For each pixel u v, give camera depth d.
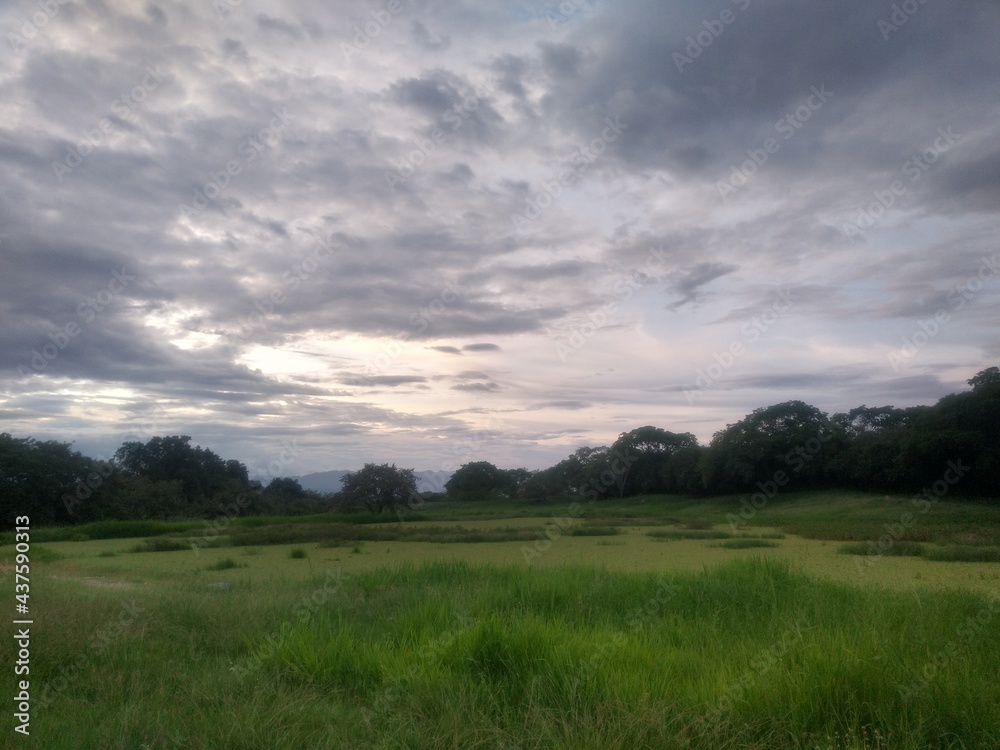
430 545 22.33
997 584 10.43
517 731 4.40
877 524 24.44
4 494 33.03
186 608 8.20
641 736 4.00
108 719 4.57
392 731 4.38
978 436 26.14
